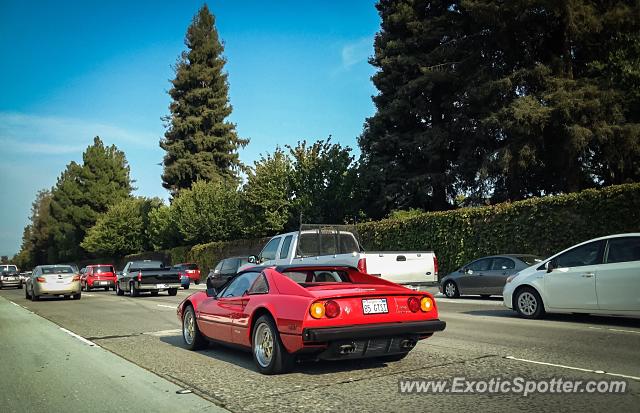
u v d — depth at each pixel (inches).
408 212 1091.3
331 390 235.6
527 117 925.8
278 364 263.3
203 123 2486.5
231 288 324.5
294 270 306.0
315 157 1343.5
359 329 249.0
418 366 279.6
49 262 3850.9
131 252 2564.0
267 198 1357.0
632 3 956.6
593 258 428.5
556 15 941.2
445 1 1255.5
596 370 262.8
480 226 832.3
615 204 653.3
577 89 932.0
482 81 1067.9
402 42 1253.7
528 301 470.0
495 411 201.2
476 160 1153.4
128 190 3395.7
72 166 3823.8
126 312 638.5
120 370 293.6
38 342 407.2
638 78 821.2
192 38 2512.3
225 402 220.8
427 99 1248.2
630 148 907.4
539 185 1120.2
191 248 1843.0
